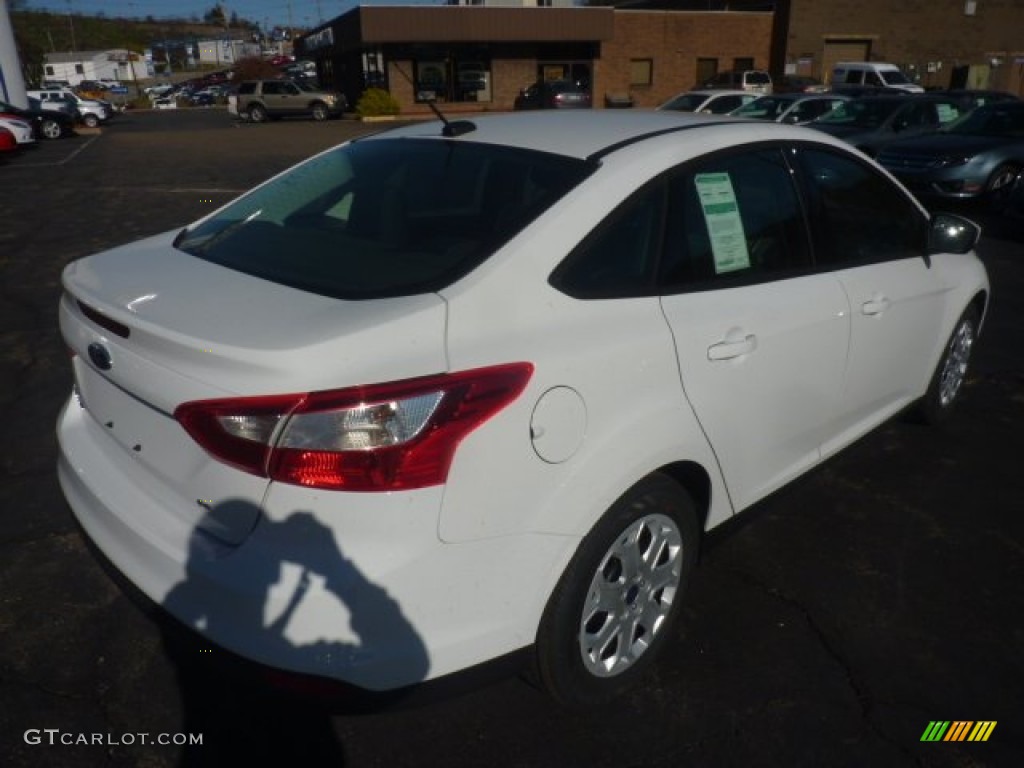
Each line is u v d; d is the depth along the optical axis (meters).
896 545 3.33
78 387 2.53
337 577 1.81
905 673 2.63
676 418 2.33
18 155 19.84
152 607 2.04
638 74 36.16
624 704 2.47
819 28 34.94
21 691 2.47
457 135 2.81
